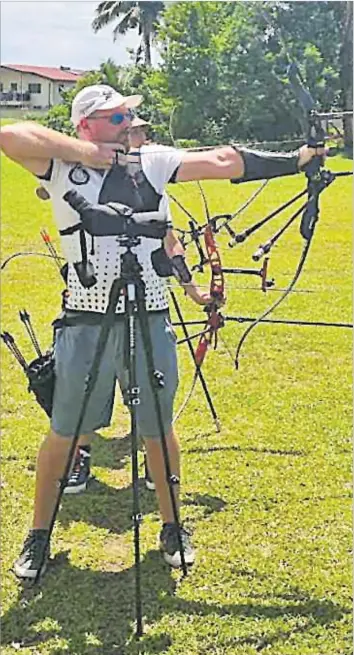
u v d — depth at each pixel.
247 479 3.91
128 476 3.99
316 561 3.19
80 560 3.20
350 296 7.73
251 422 4.66
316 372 5.59
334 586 3.01
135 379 2.67
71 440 2.97
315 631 2.75
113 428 4.64
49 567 3.14
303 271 8.76
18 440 4.40
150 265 2.79
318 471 4.00
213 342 5.54
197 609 2.88
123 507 3.65
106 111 2.64
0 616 2.85
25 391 5.22
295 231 10.52
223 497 3.73
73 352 2.84
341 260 9.28
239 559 3.20
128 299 2.62
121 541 3.36
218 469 4.02
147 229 2.60
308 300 7.58
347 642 2.69
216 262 3.82
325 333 6.56
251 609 2.88
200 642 2.70
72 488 3.77
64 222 2.72
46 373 2.95
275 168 2.63
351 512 3.58
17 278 8.79
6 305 7.57
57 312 7.32
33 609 2.89
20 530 3.45
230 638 2.72
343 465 4.07
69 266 2.82
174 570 3.12
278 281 8.27
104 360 2.83
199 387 5.25
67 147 2.60
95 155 2.63
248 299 7.60
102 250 2.73
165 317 2.90
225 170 2.65
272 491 3.79
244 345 6.23
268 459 4.14
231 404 4.95
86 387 2.78
